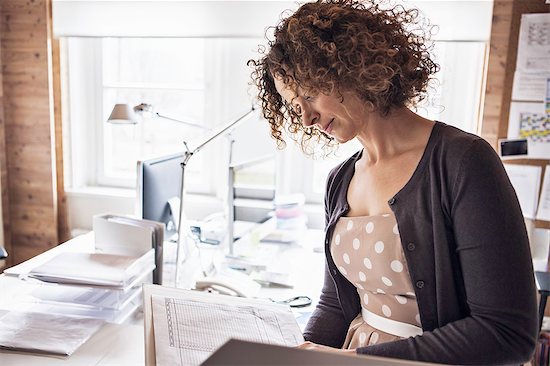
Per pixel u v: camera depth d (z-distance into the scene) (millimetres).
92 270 1326
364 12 868
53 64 2803
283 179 2773
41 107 2811
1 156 2855
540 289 1978
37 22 2717
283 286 1767
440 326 826
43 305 1383
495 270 723
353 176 1014
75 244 2135
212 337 942
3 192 2893
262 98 1085
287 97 975
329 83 850
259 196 2182
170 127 2979
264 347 387
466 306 814
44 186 2896
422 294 842
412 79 869
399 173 882
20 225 2971
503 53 2244
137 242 1489
